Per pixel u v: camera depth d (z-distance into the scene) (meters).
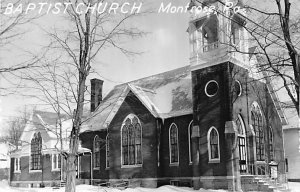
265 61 22.44
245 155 29.58
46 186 41.41
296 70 16.11
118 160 35.06
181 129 31.95
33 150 44.34
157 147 32.28
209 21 30.91
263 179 27.73
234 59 28.94
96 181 38.38
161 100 35.22
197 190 28.34
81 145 41.00
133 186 33.16
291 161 39.72
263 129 32.69
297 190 29.41
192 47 30.92
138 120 34.09
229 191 26.55
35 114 43.38
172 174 31.77
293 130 40.16
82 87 19.42
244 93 30.23
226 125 27.70
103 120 39.72
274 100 35.38
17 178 45.84
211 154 28.70
